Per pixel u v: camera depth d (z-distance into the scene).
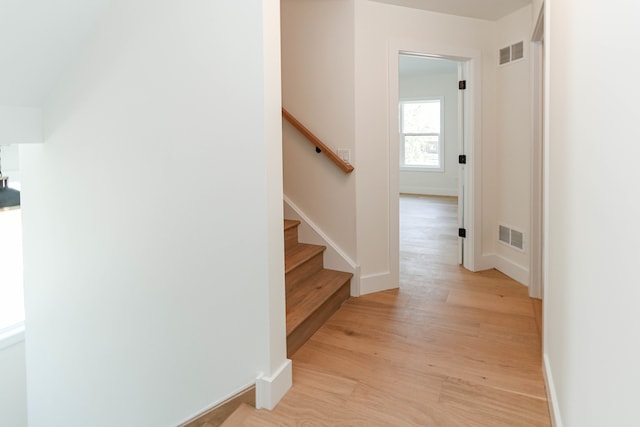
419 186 9.89
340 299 3.34
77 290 2.70
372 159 3.54
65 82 2.53
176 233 2.29
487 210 4.16
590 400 1.23
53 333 2.85
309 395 2.19
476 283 3.85
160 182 2.30
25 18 2.10
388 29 3.47
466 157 4.14
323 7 3.42
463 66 4.04
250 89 1.99
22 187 2.86
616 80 0.99
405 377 2.34
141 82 2.28
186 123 2.17
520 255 3.84
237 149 2.05
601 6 1.13
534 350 2.62
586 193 1.30
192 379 2.34
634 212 0.87
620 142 0.96
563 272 1.75
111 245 2.53
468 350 2.63
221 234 2.15
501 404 2.09
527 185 3.67
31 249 2.87
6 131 2.52
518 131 3.76
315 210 3.66
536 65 3.42
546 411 2.03
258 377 2.11
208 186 2.15
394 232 3.71
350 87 3.38
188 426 2.22
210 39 2.05
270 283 2.07
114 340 2.60
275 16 2.04
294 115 3.64
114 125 2.40
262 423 1.99
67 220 2.67
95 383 2.72
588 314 1.26
